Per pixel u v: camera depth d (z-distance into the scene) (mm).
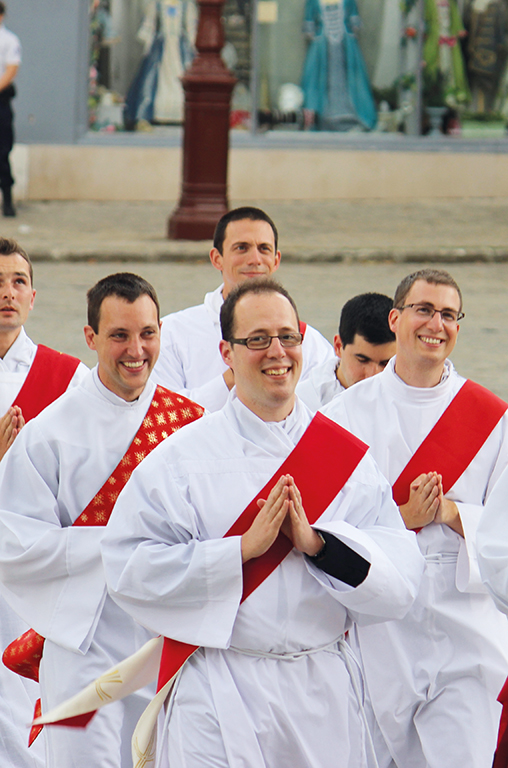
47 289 29641
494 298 30562
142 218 40000
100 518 9891
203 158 35438
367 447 8461
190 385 13844
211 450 8445
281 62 44812
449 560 9938
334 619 8406
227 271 13211
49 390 11688
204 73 34906
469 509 9828
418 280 10023
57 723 8664
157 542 8336
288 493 8000
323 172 44875
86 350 23938
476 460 10094
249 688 8141
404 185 45688
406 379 10211
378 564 8117
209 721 8047
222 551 8000
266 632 8148
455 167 46031
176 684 8289
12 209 38875
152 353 9852
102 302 9734
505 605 8875
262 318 8172
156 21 43125
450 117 46562
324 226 39156
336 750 8305
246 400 8469
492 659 9891
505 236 38188
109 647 9805
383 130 45969
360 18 45062
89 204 42469
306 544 8078
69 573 9703
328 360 12195
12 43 36938
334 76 45188
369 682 9820
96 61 42906
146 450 10008
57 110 42656
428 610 9852
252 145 44562
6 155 38094
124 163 43250
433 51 45906
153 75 43375
